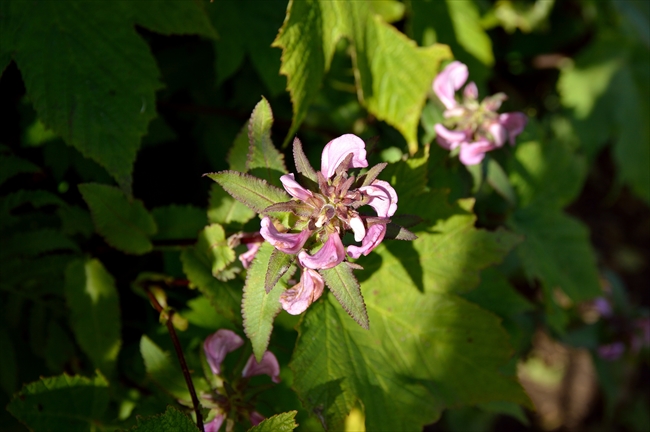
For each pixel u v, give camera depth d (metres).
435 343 0.30
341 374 0.28
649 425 0.74
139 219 0.30
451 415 0.67
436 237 0.30
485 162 0.34
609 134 0.53
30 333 0.32
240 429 0.28
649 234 0.80
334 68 0.37
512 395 0.30
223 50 0.34
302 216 0.24
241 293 0.29
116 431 0.26
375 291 0.30
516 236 0.30
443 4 0.36
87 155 0.29
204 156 0.37
